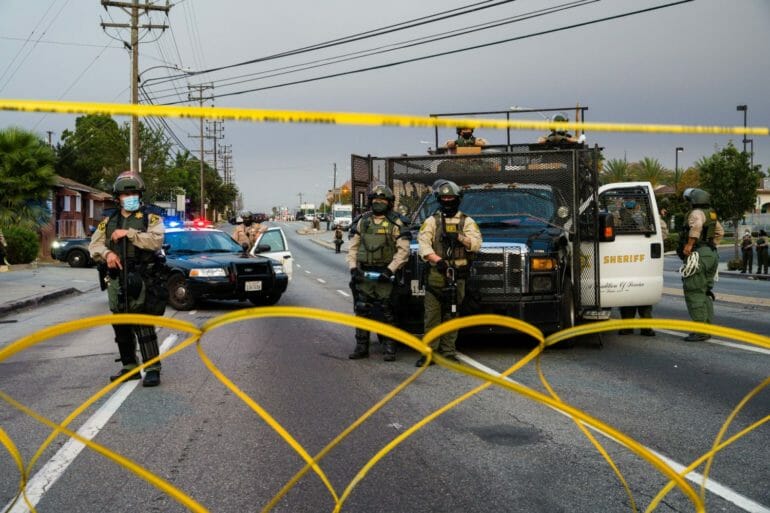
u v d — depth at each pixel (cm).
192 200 9544
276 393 654
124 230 671
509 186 971
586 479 419
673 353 880
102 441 500
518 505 378
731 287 2206
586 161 968
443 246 770
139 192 692
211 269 1405
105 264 711
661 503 379
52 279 2319
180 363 814
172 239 1559
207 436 511
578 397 634
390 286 830
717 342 969
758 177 3766
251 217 1708
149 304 679
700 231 973
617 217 972
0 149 3023
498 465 445
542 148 1070
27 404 618
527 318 825
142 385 687
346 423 545
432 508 374
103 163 6256
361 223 842
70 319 1332
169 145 6194
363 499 387
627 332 1061
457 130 1131
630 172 7788
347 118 156
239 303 1605
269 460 456
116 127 6216
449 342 805
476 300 808
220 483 414
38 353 912
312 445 489
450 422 546
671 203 5425
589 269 941
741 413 577
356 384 695
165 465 447
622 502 382
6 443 238
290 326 1163
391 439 502
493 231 907
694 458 459
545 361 822
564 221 935
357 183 989
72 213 4497
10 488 407
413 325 869
